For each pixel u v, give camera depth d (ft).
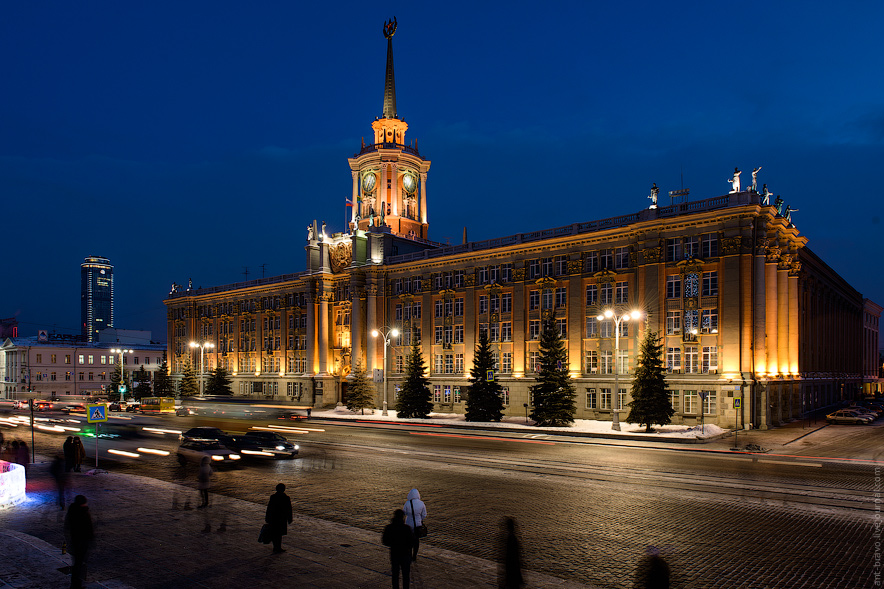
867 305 350.64
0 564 44.09
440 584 40.22
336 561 45.16
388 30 308.19
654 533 53.88
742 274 156.15
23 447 100.83
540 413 165.17
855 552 48.06
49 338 430.61
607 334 181.78
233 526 55.93
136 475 88.48
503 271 211.00
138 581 40.60
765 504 65.05
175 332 358.84
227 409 218.18
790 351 187.32
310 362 271.28
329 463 97.14
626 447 117.60
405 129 304.91
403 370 239.50
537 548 49.57
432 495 71.05
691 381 160.25
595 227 188.55
